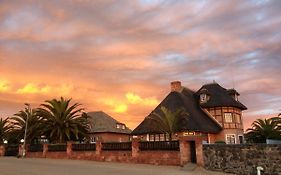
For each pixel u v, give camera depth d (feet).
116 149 87.10
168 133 104.37
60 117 116.47
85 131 123.03
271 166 60.18
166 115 103.55
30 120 126.21
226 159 67.05
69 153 99.25
